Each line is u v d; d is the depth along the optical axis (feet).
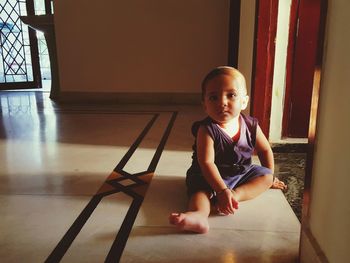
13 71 13.21
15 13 12.92
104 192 3.80
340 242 1.96
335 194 2.04
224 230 2.97
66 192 3.81
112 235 2.92
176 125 7.07
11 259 2.60
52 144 5.73
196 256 2.60
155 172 4.41
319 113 2.32
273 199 3.57
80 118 7.79
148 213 3.30
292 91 5.32
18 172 4.45
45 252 2.69
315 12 5.06
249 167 3.56
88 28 9.56
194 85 9.69
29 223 3.14
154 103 9.73
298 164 4.75
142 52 9.60
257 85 4.94
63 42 9.70
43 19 10.01
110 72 9.77
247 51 5.26
